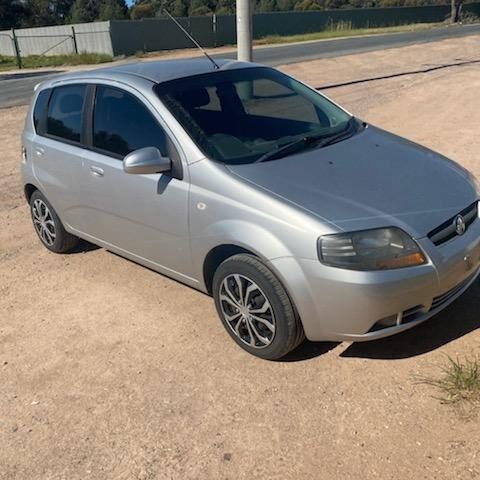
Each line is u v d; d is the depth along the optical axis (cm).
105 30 3438
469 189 380
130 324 424
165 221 400
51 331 424
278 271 331
